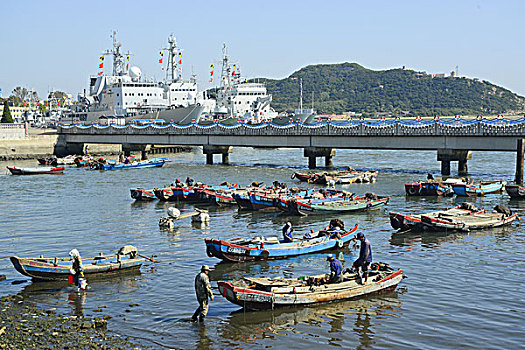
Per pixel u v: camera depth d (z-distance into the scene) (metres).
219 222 41.25
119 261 27.45
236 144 86.75
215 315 21.86
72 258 25.17
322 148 79.81
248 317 21.61
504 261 29.33
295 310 22.25
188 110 105.56
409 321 21.14
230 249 28.86
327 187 59.09
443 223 36.22
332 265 23.36
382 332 20.19
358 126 72.75
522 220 40.38
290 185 60.97
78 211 46.16
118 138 101.94
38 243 34.38
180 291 24.83
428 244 33.25
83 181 67.06
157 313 22.12
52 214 44.69
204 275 21.03
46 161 88.75
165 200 51.94
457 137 64.56
